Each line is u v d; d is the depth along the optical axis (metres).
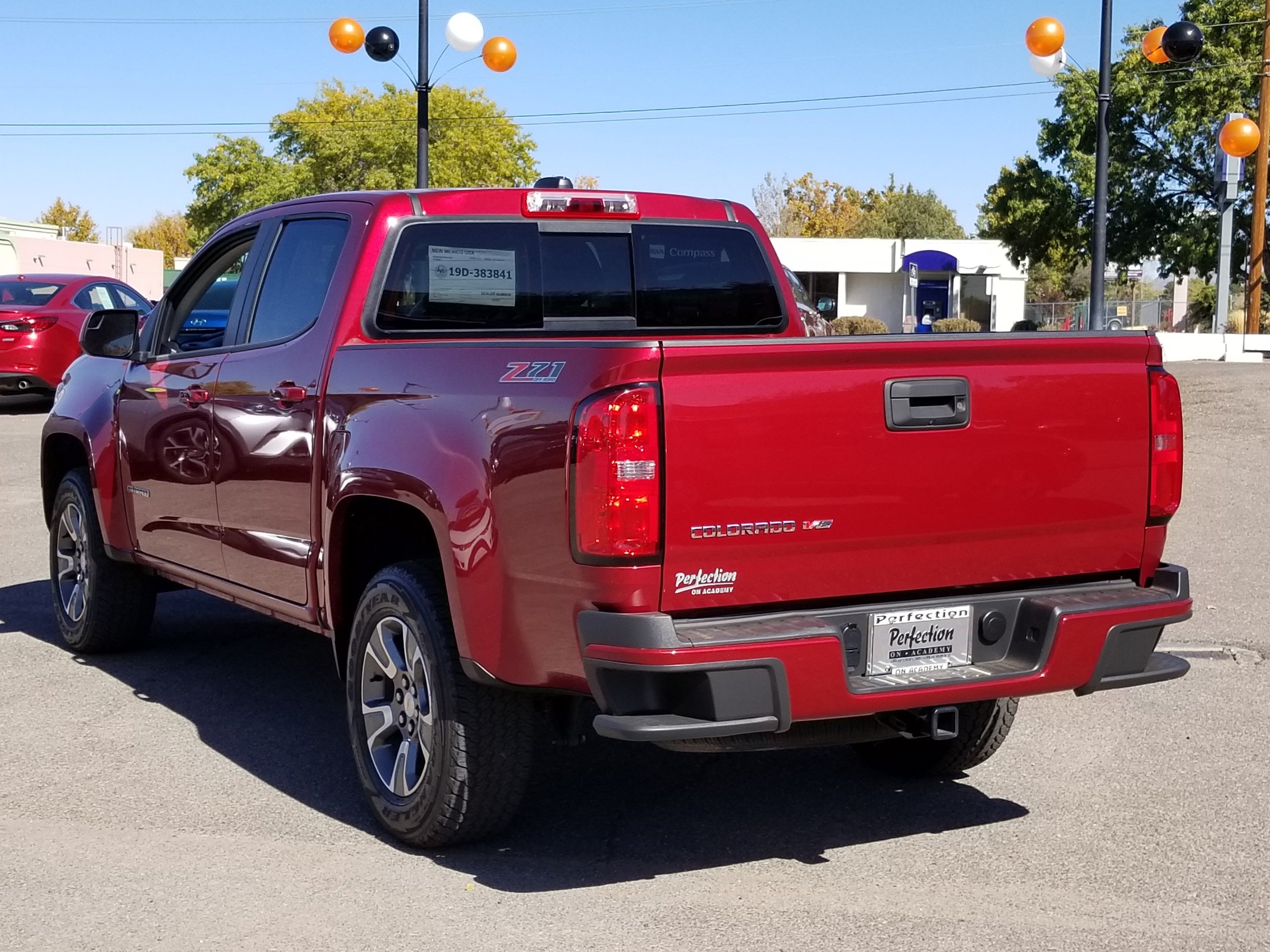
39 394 18.62
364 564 4.77
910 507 3.72
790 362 3.55
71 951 3.50
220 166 57.56
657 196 5.50
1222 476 11.30
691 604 3.53
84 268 54.03
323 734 5.48
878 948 3.54
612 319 5.34
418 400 4.18
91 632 6.57
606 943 3.57
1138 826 4.50
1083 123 46.62
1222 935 3.64
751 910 3.80
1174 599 4.05
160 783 4.85
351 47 18.83
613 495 3.44
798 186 97.88
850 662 3.71
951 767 4.93
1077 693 4.00
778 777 5.05
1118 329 4.09
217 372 5.37
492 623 3.83
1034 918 3.75
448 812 4.07
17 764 5.04
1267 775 5.02
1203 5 45.31
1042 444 3.89
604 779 5.01
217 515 5.38
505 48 18.66
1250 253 34.00
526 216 5.14
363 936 3.61
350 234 4.90
